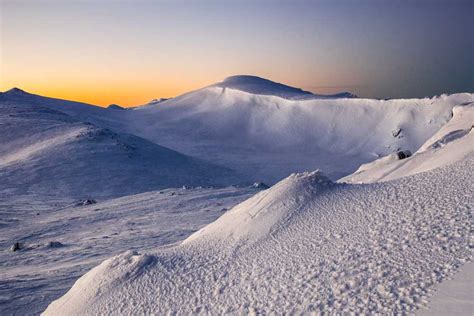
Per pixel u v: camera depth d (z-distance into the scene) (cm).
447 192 888
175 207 3784
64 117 14362
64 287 1662
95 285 1095
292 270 814
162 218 3366
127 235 2800
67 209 4675
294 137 19488
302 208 1128
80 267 2002
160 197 4397
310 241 923
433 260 638
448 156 1497
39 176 8019
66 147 9462
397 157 2473
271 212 1146
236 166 13512
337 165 14500
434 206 842
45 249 2667
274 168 13475
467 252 620
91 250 2439
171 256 1140
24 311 1413
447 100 17588
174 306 857
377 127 18362
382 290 614
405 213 867
